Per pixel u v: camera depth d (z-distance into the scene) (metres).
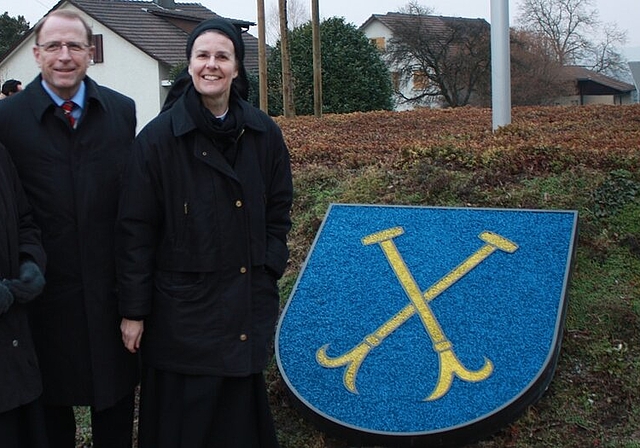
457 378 3.83
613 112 10.42
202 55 3.04
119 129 3.30
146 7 31.58
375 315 4.31
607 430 3.70
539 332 4.02
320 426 3.77
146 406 3.27
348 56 17.64
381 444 3.62
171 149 3.09
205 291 3.11
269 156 3.26
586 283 4.60
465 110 13.02
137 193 3.10
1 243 2.90
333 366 4.03
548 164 5.70
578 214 4.84
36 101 3.16
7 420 2.90
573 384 3.99
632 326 4.27
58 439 3.40
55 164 3.14
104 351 3.23
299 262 5.20
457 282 4.43
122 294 3.14
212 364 3.10
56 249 3.16
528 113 10.97
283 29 13.62
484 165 5.84
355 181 5.99
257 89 17.95
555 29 43.25
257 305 3.21
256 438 3.29
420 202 5.48
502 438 3.68
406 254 4.70
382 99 17.94
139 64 28.47
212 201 3.09
